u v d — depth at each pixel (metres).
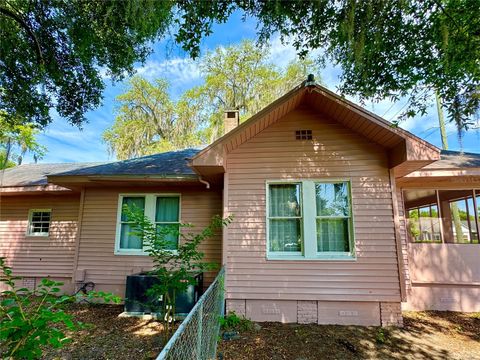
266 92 19.28
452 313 6.46
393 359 4.18
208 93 20.97
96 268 7.54
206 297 2.88
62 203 8.95
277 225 6.12
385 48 4.32
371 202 5.89
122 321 5.84
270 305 5.79
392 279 5.59
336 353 4.36
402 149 5.41
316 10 4.00
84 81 7.62
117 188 7.91
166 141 21.50
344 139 6.20
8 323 1.76
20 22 6.12
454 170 6.59
